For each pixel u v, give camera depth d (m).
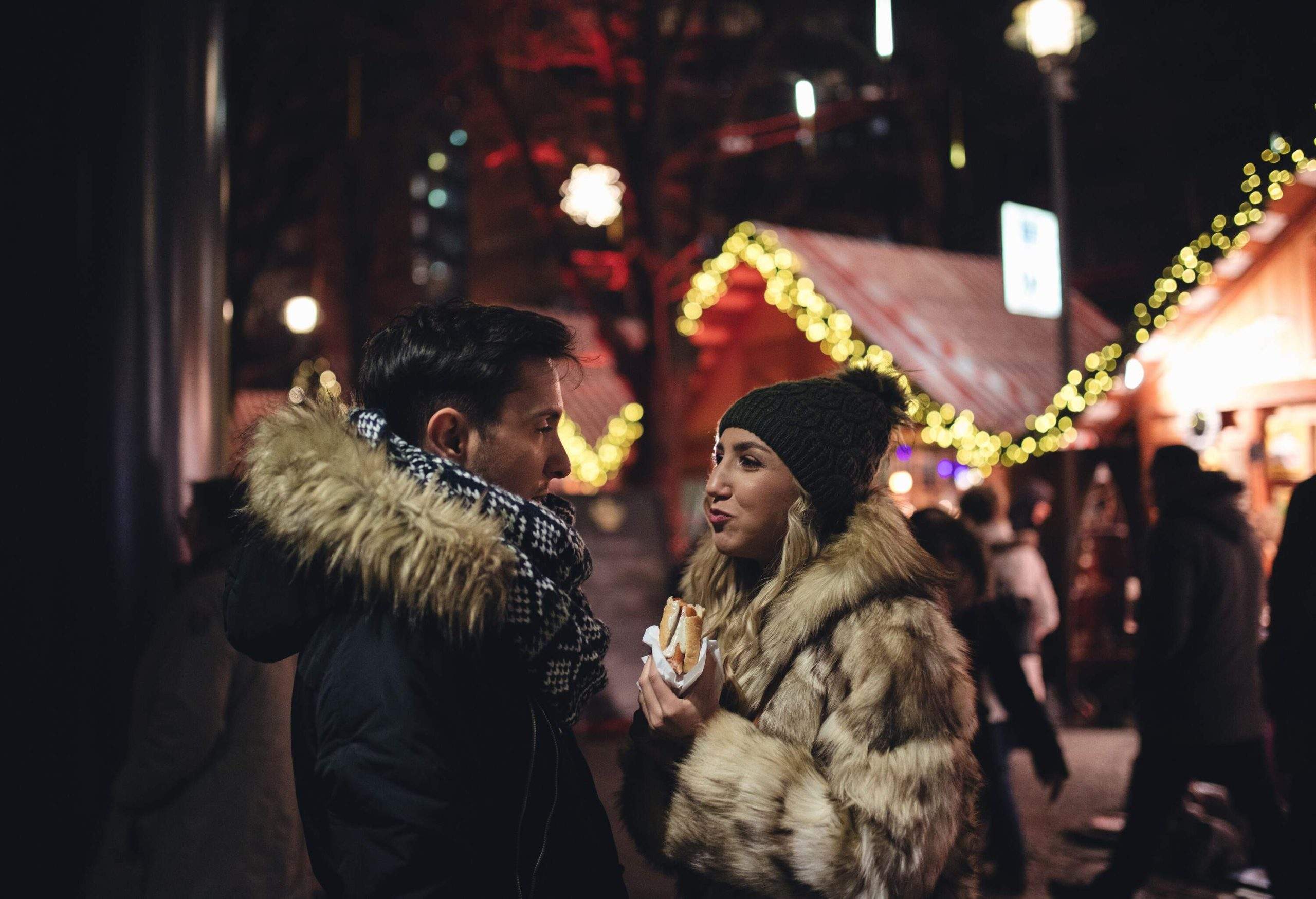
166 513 4.61
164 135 4.74
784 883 1.62
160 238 4.69
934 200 20.16
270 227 16.00
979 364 11.86
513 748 1.40
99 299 4.18
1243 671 4.48
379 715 1.30
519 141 13.88
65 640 3.92
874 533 1.84
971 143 19.95
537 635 1.41
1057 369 12.59
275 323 24.39
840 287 12.27
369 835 1.28
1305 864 3.50
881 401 1.99
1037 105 19.75
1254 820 4.48
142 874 2.99
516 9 13.77
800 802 1.64
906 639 1.72
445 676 1.33
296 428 1.45
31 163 3.87
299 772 1.44
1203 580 4.46
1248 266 8.30
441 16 14.12
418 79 16.47
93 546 4.07
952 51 19.31
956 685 1.75
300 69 15.66
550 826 1.42
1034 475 10.22
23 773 3.71
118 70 4.32
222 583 3.08
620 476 17.02
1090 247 20.06
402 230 22.14
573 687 1.47
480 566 1.31
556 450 1.62
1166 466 4.66
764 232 12.59
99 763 3.99
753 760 1.69
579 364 1.67
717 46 16.77
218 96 5.82
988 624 4.41
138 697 3.09
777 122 14.98
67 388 3.98
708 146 14.73
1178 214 18.95
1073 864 5.40
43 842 3.73
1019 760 8.02
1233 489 4.59
